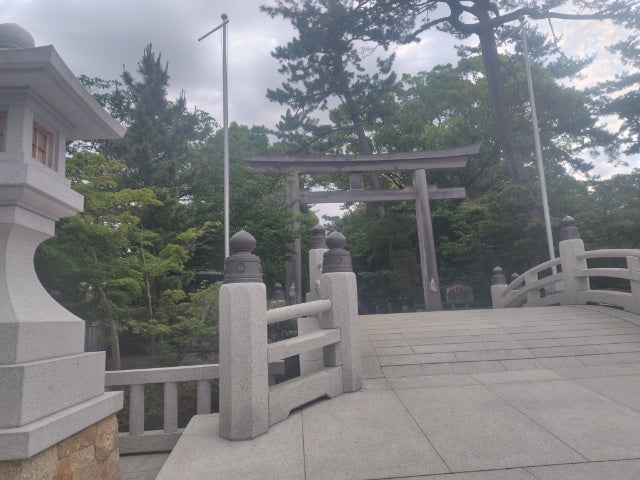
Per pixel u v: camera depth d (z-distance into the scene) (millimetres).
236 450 3748
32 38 3461
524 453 3457
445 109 29531
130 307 10586
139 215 12500
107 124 3924
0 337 2787
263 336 4242
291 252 17094
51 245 7918
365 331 7859
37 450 2578
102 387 3643
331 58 25797
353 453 3596
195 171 16078
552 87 23609
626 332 7289
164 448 4926
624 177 16531
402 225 25297
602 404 4535
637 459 3283
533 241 17125
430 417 4352
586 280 10469
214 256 16047
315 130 28641
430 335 7410
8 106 3215
